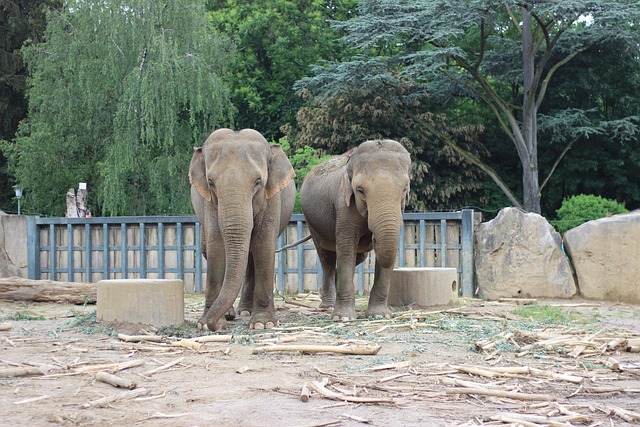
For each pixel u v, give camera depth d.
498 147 35.69
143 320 9.65
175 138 28.14
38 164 30.23
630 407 5.65
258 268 9.73
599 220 14.66
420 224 15.58
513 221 14.93
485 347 7.89
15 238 17.72
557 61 33.78
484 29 32.47
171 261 16.91
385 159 10.20
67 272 17.55
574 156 34.16
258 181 9.23
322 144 31.19
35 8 37.78
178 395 5.86
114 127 27.58
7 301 13.76
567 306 13.39
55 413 5.25
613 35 30.81
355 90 31.05
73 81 28.70
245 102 36.88
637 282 14.18
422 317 10.32
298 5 38.66
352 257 10.70
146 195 29.41
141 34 27.58
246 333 9.06
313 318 10.73
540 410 5.46
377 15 30.53
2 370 6.59
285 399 5.71
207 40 28.86
